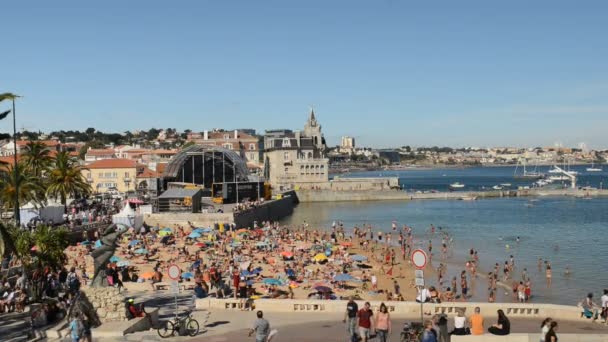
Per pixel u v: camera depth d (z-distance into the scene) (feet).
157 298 137.69
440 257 298.56
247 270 208.33
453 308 115.24
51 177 326.65
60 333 98.48
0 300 118.73
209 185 522.06
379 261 278.87
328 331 100.83
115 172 530.27
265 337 82.89
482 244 344.49
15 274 145.59
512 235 384.47
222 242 285.02
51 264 141.38
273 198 524.52
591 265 267.59
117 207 365.61
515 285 214.07
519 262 280.51
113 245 106.01
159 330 99.19
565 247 327.47
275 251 270.46
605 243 340.59
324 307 118.42
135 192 478.18
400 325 106.32
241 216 369.30
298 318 111.96
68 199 371.76
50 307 106.83
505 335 84.89
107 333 97.60
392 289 212.23
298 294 182.39
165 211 357.82
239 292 151.84
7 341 95.86
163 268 217.15
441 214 542.98
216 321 109.70
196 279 174.50
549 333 76.59
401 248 319.06
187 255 245.45
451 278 242.17
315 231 369.71
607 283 227.61
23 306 119.03
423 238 375.25
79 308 93.25
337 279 196.03
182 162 498.28
